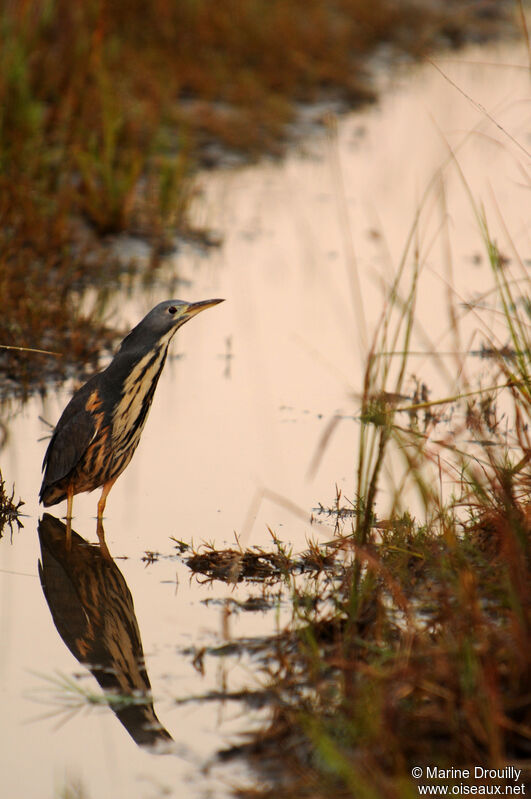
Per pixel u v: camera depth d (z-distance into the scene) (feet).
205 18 94.38
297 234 64.18
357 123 89.92
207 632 26.37
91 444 32.83
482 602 25.12
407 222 66.23
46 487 33.94
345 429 40.24
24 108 62.44
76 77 69.97
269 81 91.45
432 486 30.94
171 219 63.36
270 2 105.50
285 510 33.86
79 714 23.24
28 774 21.13
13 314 46.78
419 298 53.36
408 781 18.67
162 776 20.83
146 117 73.67
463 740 19.99
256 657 25.08
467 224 65.26
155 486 35.73
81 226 60.23
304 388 44.39
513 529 24.98
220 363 47.11
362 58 109.29
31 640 26.61
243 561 30.12
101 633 27.12
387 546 28.22
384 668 22.72
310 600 26.76
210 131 79.97
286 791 19.90
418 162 79.25
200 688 23.86
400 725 20.53
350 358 47.24
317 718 21.40
